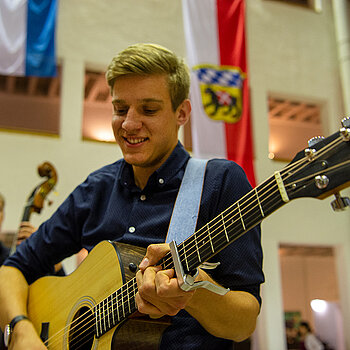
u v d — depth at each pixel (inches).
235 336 43.3
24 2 237.9
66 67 284.8
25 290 58.2
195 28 257.0
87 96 389.4
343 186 29.5
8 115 426.0
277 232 309.3
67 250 60.5
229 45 259.4
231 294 41.4
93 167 276.1
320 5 364.8
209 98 248.5
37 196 103.8
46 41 236.8
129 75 49.2
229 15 263.3
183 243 38.3
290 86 337.1
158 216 50.3
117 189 55.9
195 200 48.5
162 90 49.5
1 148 261.3
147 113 49.5
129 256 47.4
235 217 35.2
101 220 56.3
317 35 355.3
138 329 44.0
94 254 50.4
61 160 270.7
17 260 61.2
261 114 324.2
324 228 322.0
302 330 392.2
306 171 31.5
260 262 45.7
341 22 353.7
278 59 339.0
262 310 296.0
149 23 307.9
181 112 53.7
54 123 435.8
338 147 29.9
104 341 44.5
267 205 33.3
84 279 50.5
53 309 53.5
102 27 297.6
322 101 346.9
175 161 52.2
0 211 147.3
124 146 50.8
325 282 513.7
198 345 44.9
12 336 52.2
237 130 248.5
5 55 230.1
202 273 38.6
